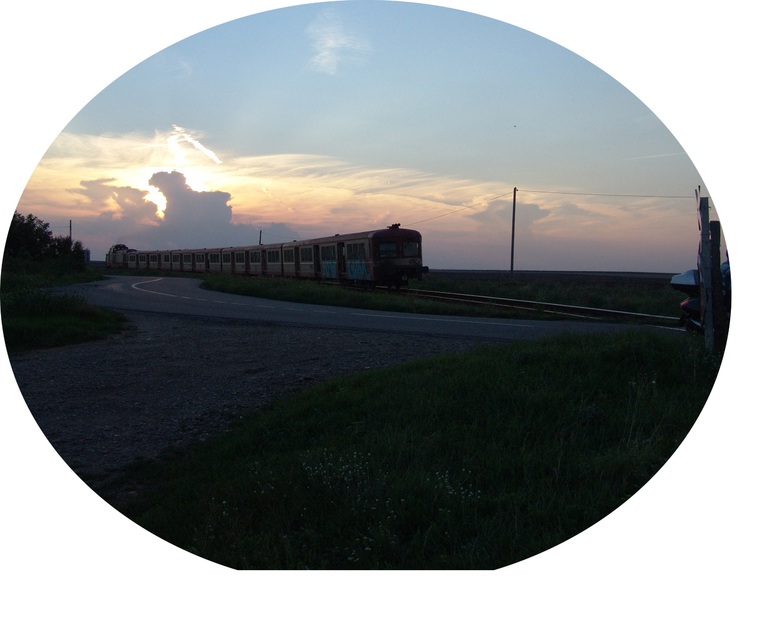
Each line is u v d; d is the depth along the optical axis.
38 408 9.77
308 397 9.08
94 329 15.74
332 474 6.46
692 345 8.86
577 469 6.46
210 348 13.26
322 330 14.83
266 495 6.42
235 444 7.93
